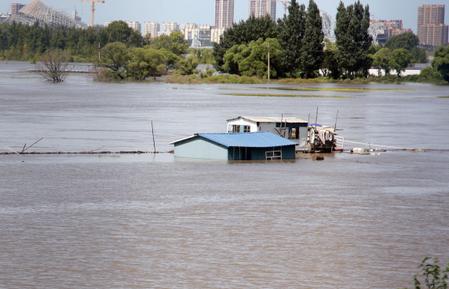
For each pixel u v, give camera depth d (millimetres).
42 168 144125
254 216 111812
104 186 129375
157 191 126625
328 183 137750
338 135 195500
